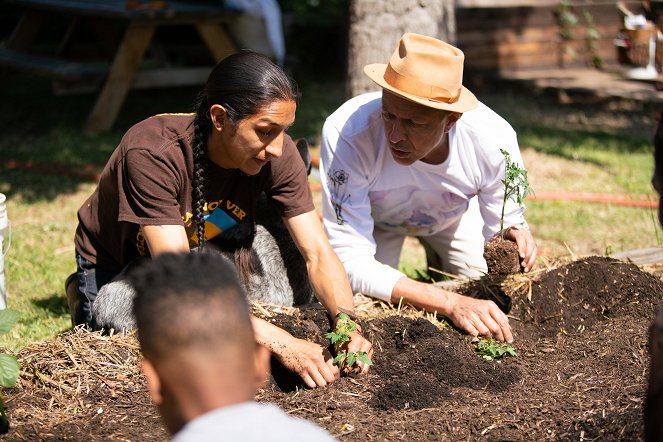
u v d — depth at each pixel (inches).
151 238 141.3
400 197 181.6
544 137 398.0
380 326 155.3
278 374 144.0
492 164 171.9
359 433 123.4
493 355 150.3
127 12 368.8
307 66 519.2
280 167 151.9
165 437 122.7
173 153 141.9
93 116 386.6
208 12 390.0
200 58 470.9
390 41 274.4
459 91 152.2
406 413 129.7
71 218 290.2
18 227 279.6
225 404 73.9
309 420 128.2
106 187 153.9
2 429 122.5
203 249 150.5
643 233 276.8
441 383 140.8
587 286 167.8
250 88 132.5
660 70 500.1
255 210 172.7
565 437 120.5
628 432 119.2
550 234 277.6
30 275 237.5
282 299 172.2
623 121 435.8
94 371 140.1
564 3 515.8
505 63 518.9
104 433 123.4
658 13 511.5
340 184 171.9
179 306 73.8
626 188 327.9
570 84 487.8
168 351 73.4
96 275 168.4
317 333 151.7
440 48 154.1
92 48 444.8
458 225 197.6
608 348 149.7
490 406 131.4
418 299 164.2
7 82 438.6
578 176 343.0
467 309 159.0
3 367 119.0
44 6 402.6
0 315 121.5
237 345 74.3
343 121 171.5
